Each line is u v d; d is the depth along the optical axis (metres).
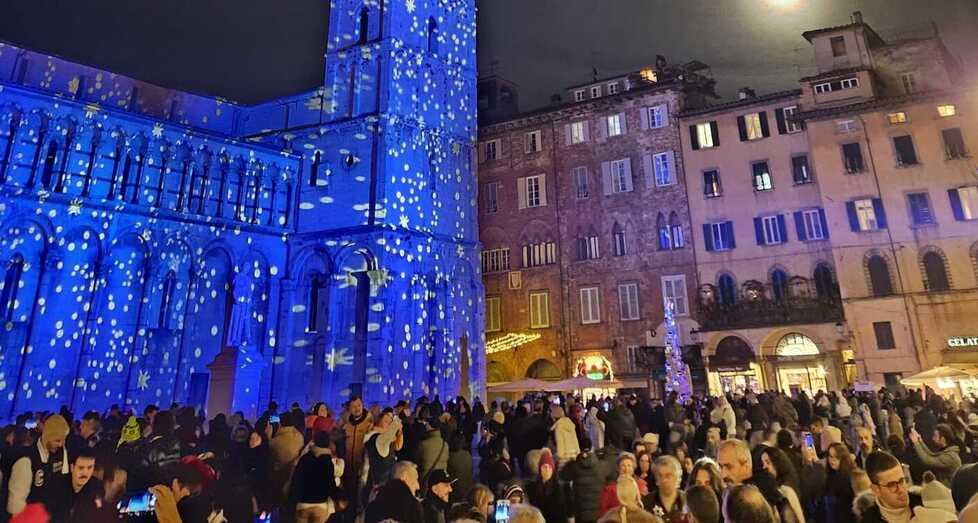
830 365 35.25
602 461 9.51
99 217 29.52
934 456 9.52
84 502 7.16
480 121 50.25
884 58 40.06
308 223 35.78
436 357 34.16
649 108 44.66
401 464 7.12
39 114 28.81
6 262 27.06
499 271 46.84
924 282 34.59
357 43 38.28
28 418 17.11
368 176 35.03
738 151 41.47
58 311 27.72
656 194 42.91
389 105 35.69
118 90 36.28
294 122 38.59
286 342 33.50
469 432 20.39
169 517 6.69
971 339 33.03
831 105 39.12
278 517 10.34
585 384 33.59
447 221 37.34
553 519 8.68
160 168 31.97
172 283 31.27
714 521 5.12
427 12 39.91
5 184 27.28
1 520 7.12
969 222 34.53
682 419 18.86
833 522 7.02
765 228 39.81
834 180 37.66
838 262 36.47
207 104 39.28
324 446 9.35
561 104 47.44
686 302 40.44
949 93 36.06
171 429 11.24
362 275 33.75
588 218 44.66
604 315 42.53
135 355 29.42
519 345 44.62
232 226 33.41
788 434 9.42
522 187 47.59
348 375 32.09
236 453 11.04
